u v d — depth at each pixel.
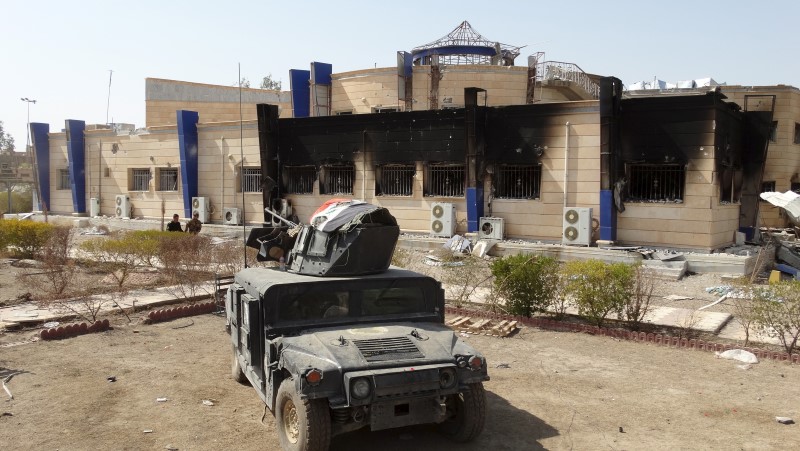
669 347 9.91
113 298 12.69
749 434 6.32
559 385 7.96
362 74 27.64
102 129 31.81
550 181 19.72
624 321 11.27
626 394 7.60
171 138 29.17
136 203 30.73
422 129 21.70
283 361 5.69
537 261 11.84
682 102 17.64
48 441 6.04
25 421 6.55
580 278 10.98
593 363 9.00
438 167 21.92
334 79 28.56
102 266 16.41
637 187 18.86
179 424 6.52
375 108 27.34
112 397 7.35
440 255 19.22
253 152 26.56
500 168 20.73
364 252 6.64
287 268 7.52
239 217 26.91
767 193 18.70
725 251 17.91
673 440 6.17
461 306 12.90
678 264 16.64
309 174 24.50
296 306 6.27
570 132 19.25
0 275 16.33
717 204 18.05
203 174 28.14
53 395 7.39
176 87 36.62
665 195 18.42
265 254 8.19
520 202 20.28
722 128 18.19
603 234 18.61
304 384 5.14
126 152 30.95
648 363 8.99
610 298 10.70
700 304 13.18
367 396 5.18
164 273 15.84
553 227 19.77
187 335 10.62
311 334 5.98
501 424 6.58
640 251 17.33
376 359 5.44
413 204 22.20
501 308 12.19
